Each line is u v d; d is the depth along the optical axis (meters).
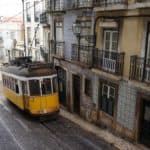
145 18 10.73
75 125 15.07
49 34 20.78
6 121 15.52
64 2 16.89
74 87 17.45
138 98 11.66
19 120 15.73
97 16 13.80
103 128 14.42
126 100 12.38
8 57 37.31
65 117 16.59
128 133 12.56
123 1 11.24
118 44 12.44
